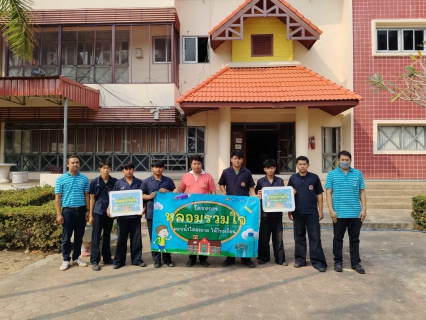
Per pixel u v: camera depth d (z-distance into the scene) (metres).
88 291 4.24
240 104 9.74
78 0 11.35
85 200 5.33
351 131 11.18
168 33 12.04
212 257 5.83
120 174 12.22
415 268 5.18
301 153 10.81
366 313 3.69
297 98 9.59
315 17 12.27
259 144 13.30
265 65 11.38
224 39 10.83
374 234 7.50
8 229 5.96
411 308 3.81
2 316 3.57
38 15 11.23
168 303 3.91
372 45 11.14
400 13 11.12
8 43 11.18
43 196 7.79
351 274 4.91
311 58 12.22
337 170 5.22
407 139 11.37
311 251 5.22
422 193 10.30
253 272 5.00
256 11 10.77
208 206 5.27
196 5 12.50
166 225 5.29
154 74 12.09
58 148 12.41
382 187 10.55
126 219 5.18
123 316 3.59
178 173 12.20
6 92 8.87
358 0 11.24
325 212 9.32
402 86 10.94
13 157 12.49
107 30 11.74
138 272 4.99
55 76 8.80
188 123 12.18
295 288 4.38
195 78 12.34
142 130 12.30
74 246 5.28
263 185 5.47
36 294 4.14
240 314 3.65
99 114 11.38
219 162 11.19
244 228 5.23
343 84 11.88
